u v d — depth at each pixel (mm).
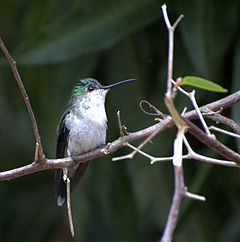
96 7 7562
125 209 8930
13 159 9898
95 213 9312
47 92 8656
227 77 8117
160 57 8555
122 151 8883
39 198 10320
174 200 2875
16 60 7301
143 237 9094
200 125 8180
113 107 8516
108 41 7531
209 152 7516
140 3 7660
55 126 8461
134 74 8570
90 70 8914
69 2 8820
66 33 7457
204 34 7285
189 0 7461
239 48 7094
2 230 9953
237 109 6293
